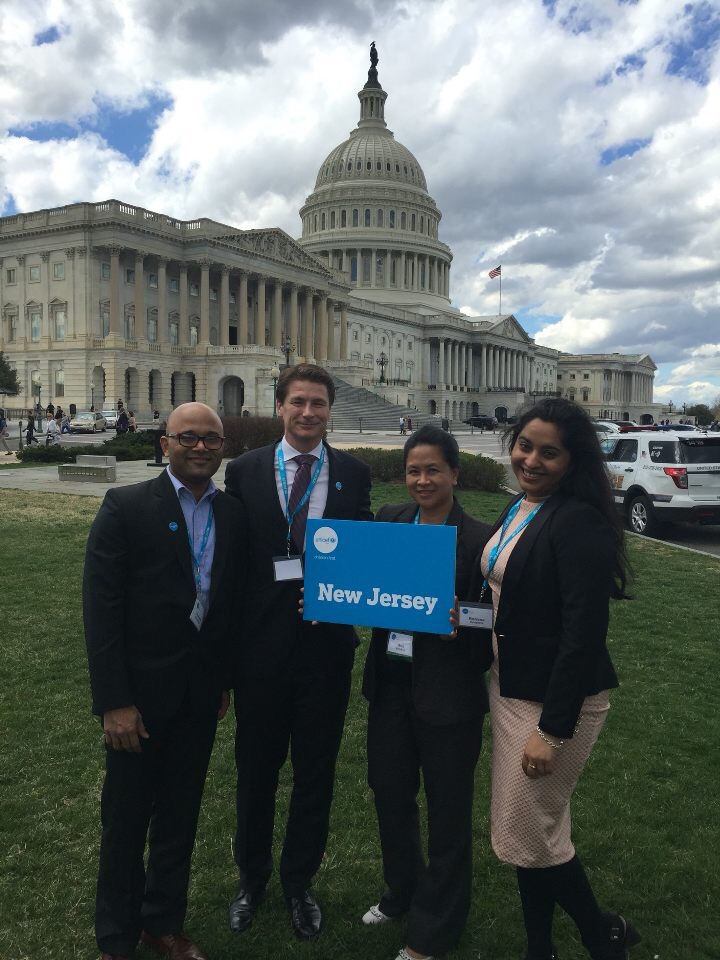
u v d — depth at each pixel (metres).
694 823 5.40
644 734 6.83
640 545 16.06
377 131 140.62
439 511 4.30
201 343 78.12
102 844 4.15
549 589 3.80
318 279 94.94
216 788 5.91
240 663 4.48
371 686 4.32
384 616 4.14
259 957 4.12
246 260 82.56
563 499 3.93
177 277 80.31
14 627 9.66
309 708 4.46
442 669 4.11
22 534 15.76
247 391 75.38
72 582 11.89
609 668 3.91
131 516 4.15
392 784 4.23
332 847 5.14
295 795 4.53
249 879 4.50
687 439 17.27
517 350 157.38
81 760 6.25
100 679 4.00
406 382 115.38
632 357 196.62
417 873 4.30
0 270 77.06
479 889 4.70
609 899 4.57
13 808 5.51
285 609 4.43
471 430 98.62
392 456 27.05
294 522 4.50
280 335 89.38
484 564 4.08
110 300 72.12
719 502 17.03
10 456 41.50
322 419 4.57
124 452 37.06
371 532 4.15
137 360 73.31
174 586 4.16
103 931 4.01
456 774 4.06
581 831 5.29
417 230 136.88
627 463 18.44
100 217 71.31
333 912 4.50
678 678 8.25
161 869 4.25
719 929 4.29
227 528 4.33
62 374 73.25
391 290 133.38
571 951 4.16
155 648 4.15
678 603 11.28
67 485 25.34
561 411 3.87
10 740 6.59
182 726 4.27
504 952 4.15
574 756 3.84
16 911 4.41
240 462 4.75
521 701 3.90
